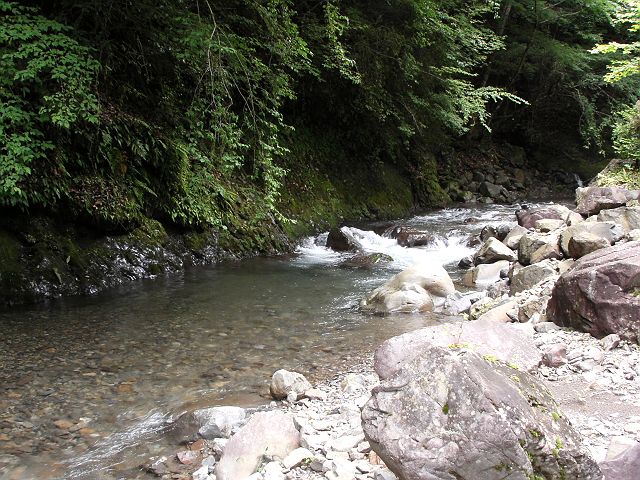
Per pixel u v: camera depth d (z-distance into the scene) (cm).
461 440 216
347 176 1545
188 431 398
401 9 1427
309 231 1273
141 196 901
